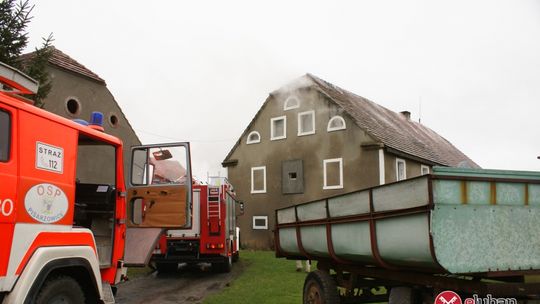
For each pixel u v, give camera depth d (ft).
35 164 13.75
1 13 26.86
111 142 18.83
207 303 27.68
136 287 35.68
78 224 18.31
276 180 78.89
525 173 13.44
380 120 85.56
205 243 42.57
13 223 12.75
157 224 22.77
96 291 16.29
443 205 12.25
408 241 13.21
